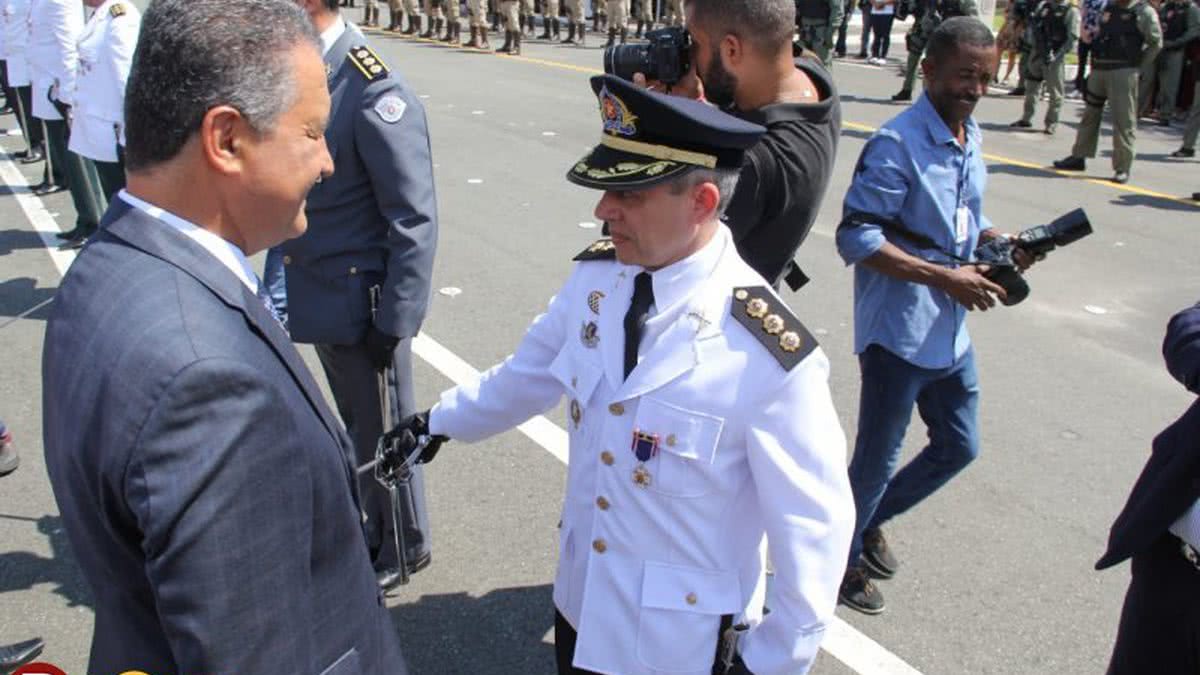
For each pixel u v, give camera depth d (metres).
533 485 3.89
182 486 1.13
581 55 17.05
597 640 1.84
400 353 3.13
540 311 5.65
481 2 17.39
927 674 2.95
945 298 2.89
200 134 1.23
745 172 2.32
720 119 1.65
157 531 1.13
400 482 2.24
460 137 10.19
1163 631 2.13
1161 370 5.18
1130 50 8.98
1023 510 3.84
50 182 7.96
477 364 4.98
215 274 1.27
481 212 7.59
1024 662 3.01
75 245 6.62
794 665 1.72
